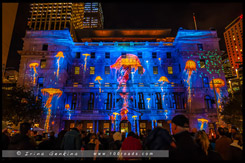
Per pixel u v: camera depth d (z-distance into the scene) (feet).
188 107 123.75
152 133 14.71
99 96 131.13
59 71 133.39
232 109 82.99
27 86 129.80
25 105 95.71
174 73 143.84
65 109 127.44
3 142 22.13
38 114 105.29
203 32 145.28
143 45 149.69
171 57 148.46
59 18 411.95
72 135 22.31
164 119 121.49
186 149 11.66
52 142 26.68
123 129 120.88
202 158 11.91
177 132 13.10
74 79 142.92
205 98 127.34
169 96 131.54
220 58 138.72
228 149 17.58
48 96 124.88
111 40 166.91
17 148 18.40
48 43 142.72
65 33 144.87
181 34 144.25
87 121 127.54
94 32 168.55
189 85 129.18
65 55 137.18
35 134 33.73
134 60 145.38
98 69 145.07
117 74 142.82
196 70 133.80
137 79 141.08
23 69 134.92
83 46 150.00
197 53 138.82
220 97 126.11
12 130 79.00
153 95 127.85
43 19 412.16
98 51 150.20
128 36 167.53
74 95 135.13
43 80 131.54
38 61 137.28
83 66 146.30
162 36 167.73
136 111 120.26
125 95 131.64
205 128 117.70
